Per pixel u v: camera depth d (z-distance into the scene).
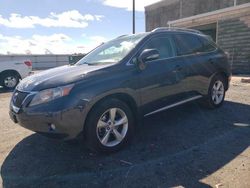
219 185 3.27
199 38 6.24
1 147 4.76
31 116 3.91
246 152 4.15
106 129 4.21
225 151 4.21
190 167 3.74
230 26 16.44
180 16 23.41
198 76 5.83
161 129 5.30
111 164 3.93
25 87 4.21
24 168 3.92
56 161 4.10
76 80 3.97
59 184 3.46
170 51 5.37
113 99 4.25
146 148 4.44
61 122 3.78
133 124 4.57
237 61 16.25
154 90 4.84
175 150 4.32
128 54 4.66
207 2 20.73
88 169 3.81
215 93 6.50
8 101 9.55
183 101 5.56
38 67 44.84
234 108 6.63
